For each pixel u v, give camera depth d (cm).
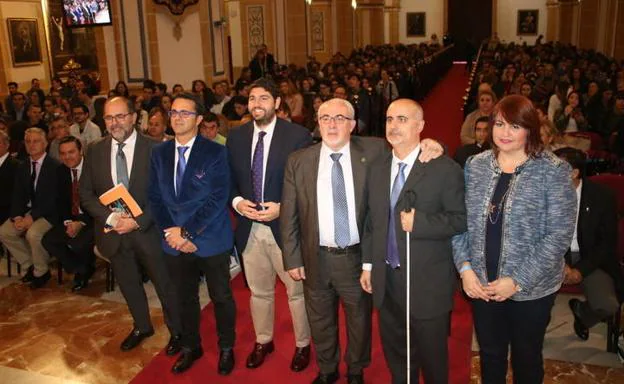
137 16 945
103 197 336
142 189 350
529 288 238
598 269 346
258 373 344
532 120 231
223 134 600
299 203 292
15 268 527
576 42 2139
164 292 361
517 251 238
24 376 351
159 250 356
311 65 1464
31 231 476
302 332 340
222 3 1044
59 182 475
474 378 334
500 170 244
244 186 321
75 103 850
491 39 2394
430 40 2773
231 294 342
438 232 249
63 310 440
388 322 282
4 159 511
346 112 276
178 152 325
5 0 1255
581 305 350
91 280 495
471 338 377
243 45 1627
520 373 258
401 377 294
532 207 236
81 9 898
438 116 1279
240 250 334
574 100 746
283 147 316
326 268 295
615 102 773
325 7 1894
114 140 353
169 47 969
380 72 1305
